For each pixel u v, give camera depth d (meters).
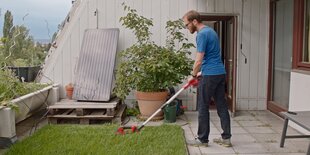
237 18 4.98
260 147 3.41
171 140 3.51
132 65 4.66
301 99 3.87
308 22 3.99
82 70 5.05
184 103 5.37
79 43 5.32
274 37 5.23
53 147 3.27
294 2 4.18
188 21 3.39
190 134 3.92
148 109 4.61
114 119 4.45
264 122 4.55
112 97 5.05
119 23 5.27
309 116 3.17
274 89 5.29
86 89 4.91
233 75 4.98
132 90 5.16
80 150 3.18
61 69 5.35
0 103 3.55
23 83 4.57
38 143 3.40
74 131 3.85
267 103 5.43
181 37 4.93
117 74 4.82
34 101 4.47
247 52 5.38
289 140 3.66
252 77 5.43
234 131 4.06
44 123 4.44
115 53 5.06
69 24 5.30
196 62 3.23
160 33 5.26
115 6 5.24
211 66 3.29
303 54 4.05
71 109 4.56
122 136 3.63
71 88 5.05
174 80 4.60
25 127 4.25
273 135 3.87
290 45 4.62
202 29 3.31
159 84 4.60
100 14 5.26
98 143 3.39
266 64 5.41
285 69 4.82
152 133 3.75
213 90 3.33
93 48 5.14
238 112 5.29
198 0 5.24
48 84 5.14
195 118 4.79
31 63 5.88
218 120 4.66
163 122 4.53
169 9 5.24
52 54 5.37
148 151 3.17
